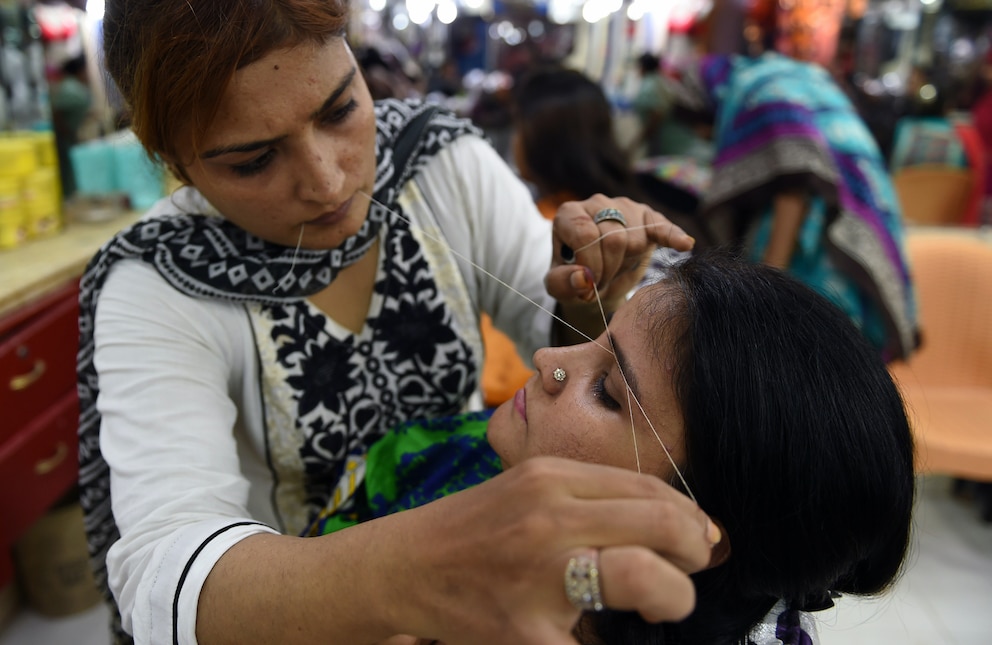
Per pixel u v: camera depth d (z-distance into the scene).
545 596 0.40
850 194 1.78
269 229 0.70
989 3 4.34
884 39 4.61
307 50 0.59
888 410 0.64
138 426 0.67
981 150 3.19
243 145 0.60
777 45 2.55
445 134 0.89
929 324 2.06
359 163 0.69
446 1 5.16
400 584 0.44
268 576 0.51
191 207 0.77
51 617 1.74
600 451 0.66
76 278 1.69
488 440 0.77
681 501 0.42
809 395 0.60
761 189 1.80
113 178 2.12
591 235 0.79
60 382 1.64
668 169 2.50
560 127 1.61
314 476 0.86
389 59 3.21
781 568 0.63
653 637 0.63
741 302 0.64
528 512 0.40
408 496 0.82
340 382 0.82
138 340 0.70
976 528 2.14
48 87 1.95
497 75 4.70
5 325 1.44
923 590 1.88
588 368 0.71
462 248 0.90
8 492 1.46
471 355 0.89
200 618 0.54
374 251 0.84
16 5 1.81
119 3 0.59
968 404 1.94
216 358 0.75
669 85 3.54
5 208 1.69
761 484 0.60
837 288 1.79
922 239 2.09
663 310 0.67
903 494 0.64
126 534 0.62
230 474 0.69
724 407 0.60
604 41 4.84
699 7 4.23
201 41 0.55
